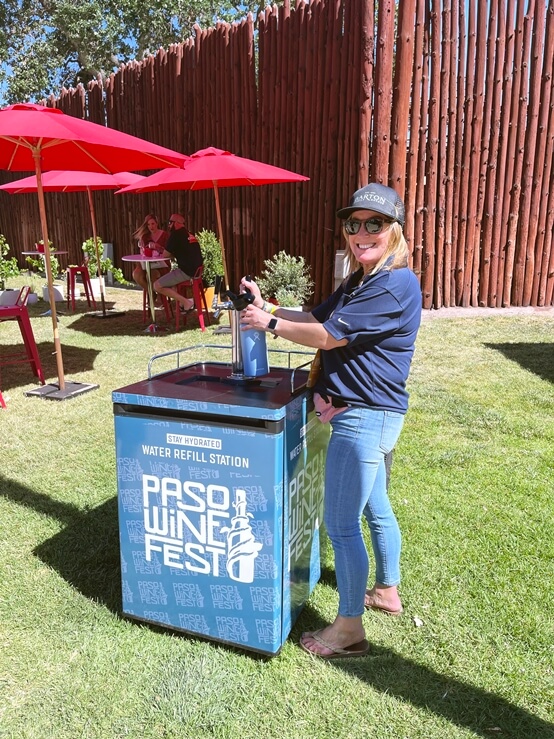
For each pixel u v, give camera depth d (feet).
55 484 12.87
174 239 27.53
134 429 7.69
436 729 6.72
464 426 15.85
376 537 8.46
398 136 29.63
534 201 31.32
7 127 14.32
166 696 7.20
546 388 18.70
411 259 31.17
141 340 26.78
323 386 7.56
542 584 9.30
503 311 31.07
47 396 18.85
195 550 7.73
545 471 13.25
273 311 8.41
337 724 6.80
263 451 7.02
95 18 78.07
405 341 7.27
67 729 6.78
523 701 7.11
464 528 10.96
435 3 28.68
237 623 7.75
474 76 29.78
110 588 9.34
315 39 31.45
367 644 7.95
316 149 32.58
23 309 19.66
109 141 15.69
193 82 38.86
